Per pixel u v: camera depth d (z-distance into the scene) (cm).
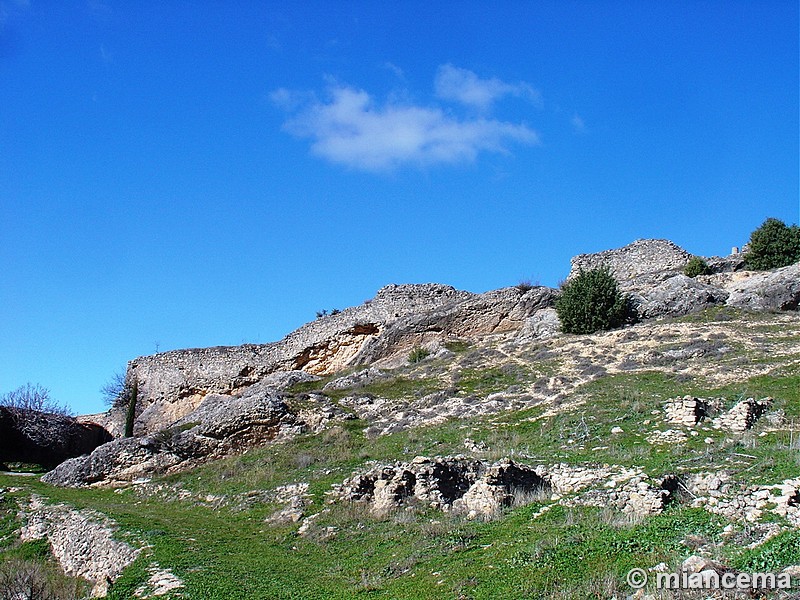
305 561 2180
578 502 2203
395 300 5453
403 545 2155
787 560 1599
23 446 4731
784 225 5031
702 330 4022
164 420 5778
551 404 3300
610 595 1572
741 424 2697
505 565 1823
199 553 2258
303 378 4644
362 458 3077
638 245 5538
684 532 1844
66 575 2450
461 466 2592
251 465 3319
